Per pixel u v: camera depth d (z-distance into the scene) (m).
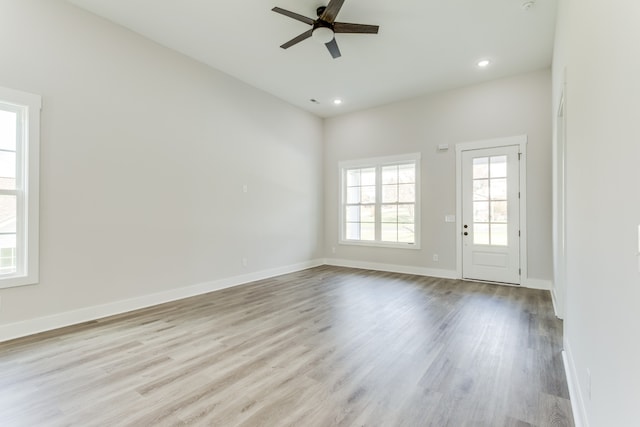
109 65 3.57
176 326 3.21
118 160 3.65
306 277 5.61
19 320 2.93
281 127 5.93
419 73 4.83
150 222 3.95
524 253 4.81
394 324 3.24
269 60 4.46
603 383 1.27
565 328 2.51
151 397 1.98
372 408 1.87
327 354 2.57
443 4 3.25
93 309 3.42
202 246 4.54
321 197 6.97
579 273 1.91
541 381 2.16
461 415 1.80
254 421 1.75
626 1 0.98
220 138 4.81
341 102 6.08
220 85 4.81
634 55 0.91
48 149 3.12
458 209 5.36
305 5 3.29
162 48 4.08
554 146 3.99
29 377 2.21
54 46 3.16
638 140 0.88
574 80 2.08
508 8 3.30
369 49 4.13
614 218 1.14
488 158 5.11
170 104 4.16
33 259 3.01
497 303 3.96
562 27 2.80
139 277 3.83
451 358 2.50
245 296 4.34
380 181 6.30
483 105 5.14
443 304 3.92
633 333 0.92
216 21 3.58
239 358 2.50
